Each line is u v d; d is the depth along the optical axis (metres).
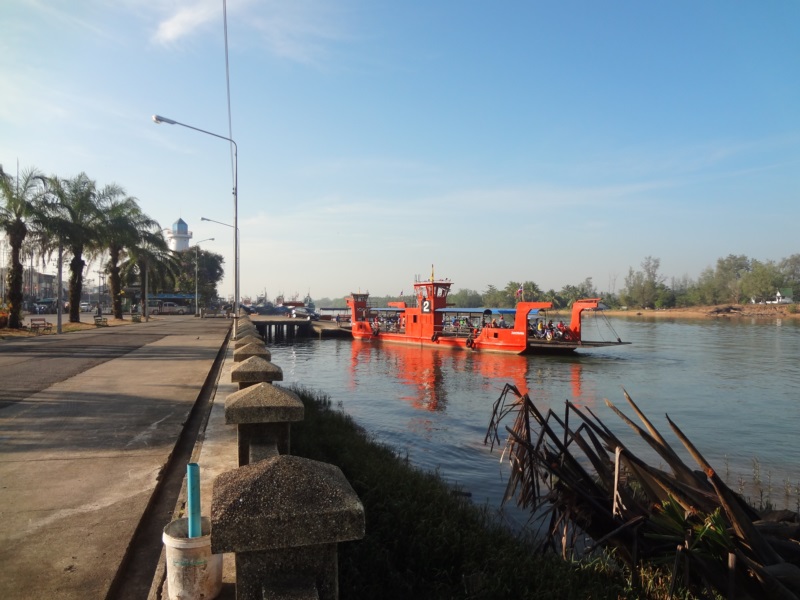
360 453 9.39
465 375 29.33
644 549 6.32
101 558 4.25
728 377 27.58
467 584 4.95
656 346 44.56
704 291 131.00
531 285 122.12
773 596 4.97
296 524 2.52
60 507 5.30
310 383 26.36
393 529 5.66
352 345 51.22
